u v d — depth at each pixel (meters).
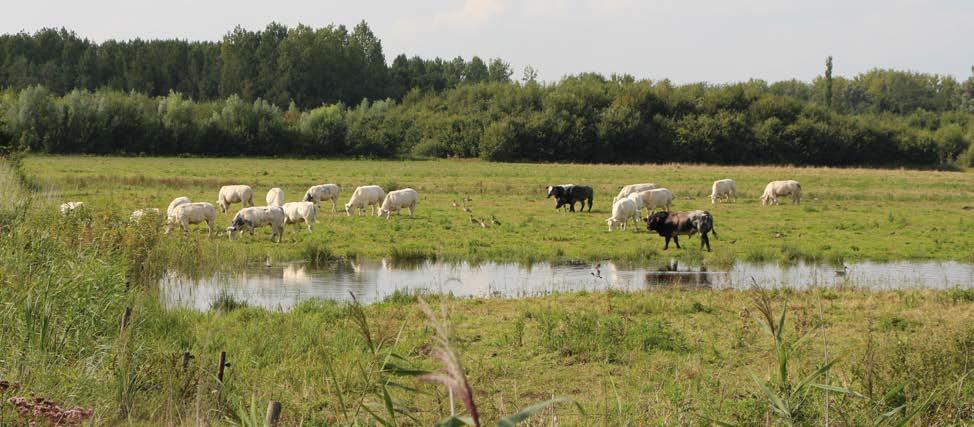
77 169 57.53
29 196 19.33
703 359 11.64
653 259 23.97
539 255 24.19
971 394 8.05
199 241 22.23
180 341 11.53
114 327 10.82
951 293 17.06
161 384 8.77
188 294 17.45
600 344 12.23
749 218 34.44
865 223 32.47
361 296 17.88
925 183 57.56
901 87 164.00
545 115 98.81
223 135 88.12
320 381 9.95
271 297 17.67
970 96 147.88
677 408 8.20
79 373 8.89
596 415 8.70
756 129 97.62
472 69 176.25
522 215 34.66
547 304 16.02
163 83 137.38
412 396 9.40
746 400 8.08
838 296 16.97
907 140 97.38
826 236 28.89
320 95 135.75
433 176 59.47
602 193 46.66
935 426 7.18
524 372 11.22
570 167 79.19
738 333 12.92
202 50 141.50
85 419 7.58
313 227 29.62
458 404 8.97
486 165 81.19
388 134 94.25
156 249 18.86
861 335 13.01
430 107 119.00
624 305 15.67
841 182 57.84
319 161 83.19
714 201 41.88
